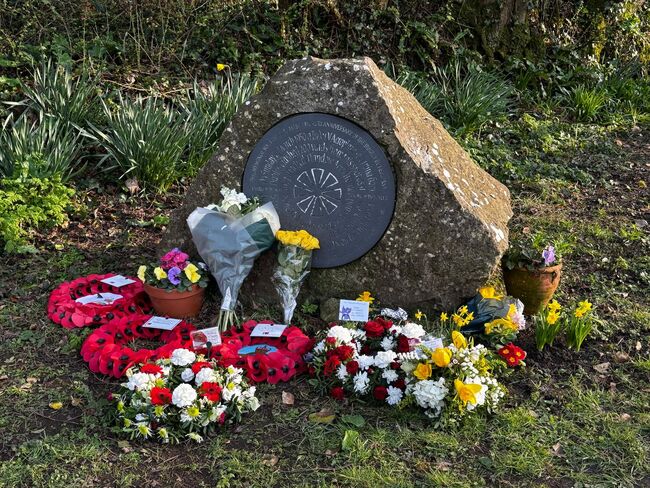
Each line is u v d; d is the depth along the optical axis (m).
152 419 3.39
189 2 7.81
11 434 3.40
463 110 7.38
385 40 8.30
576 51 9.11
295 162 4.36
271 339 4.08
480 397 3.44
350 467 3.24
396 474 3.20
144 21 7.72
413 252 4.27
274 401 3.67
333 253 4.39
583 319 4.25
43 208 5.37
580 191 6.51
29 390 3.71
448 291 4.29
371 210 4.29
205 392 3.42
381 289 4.37
